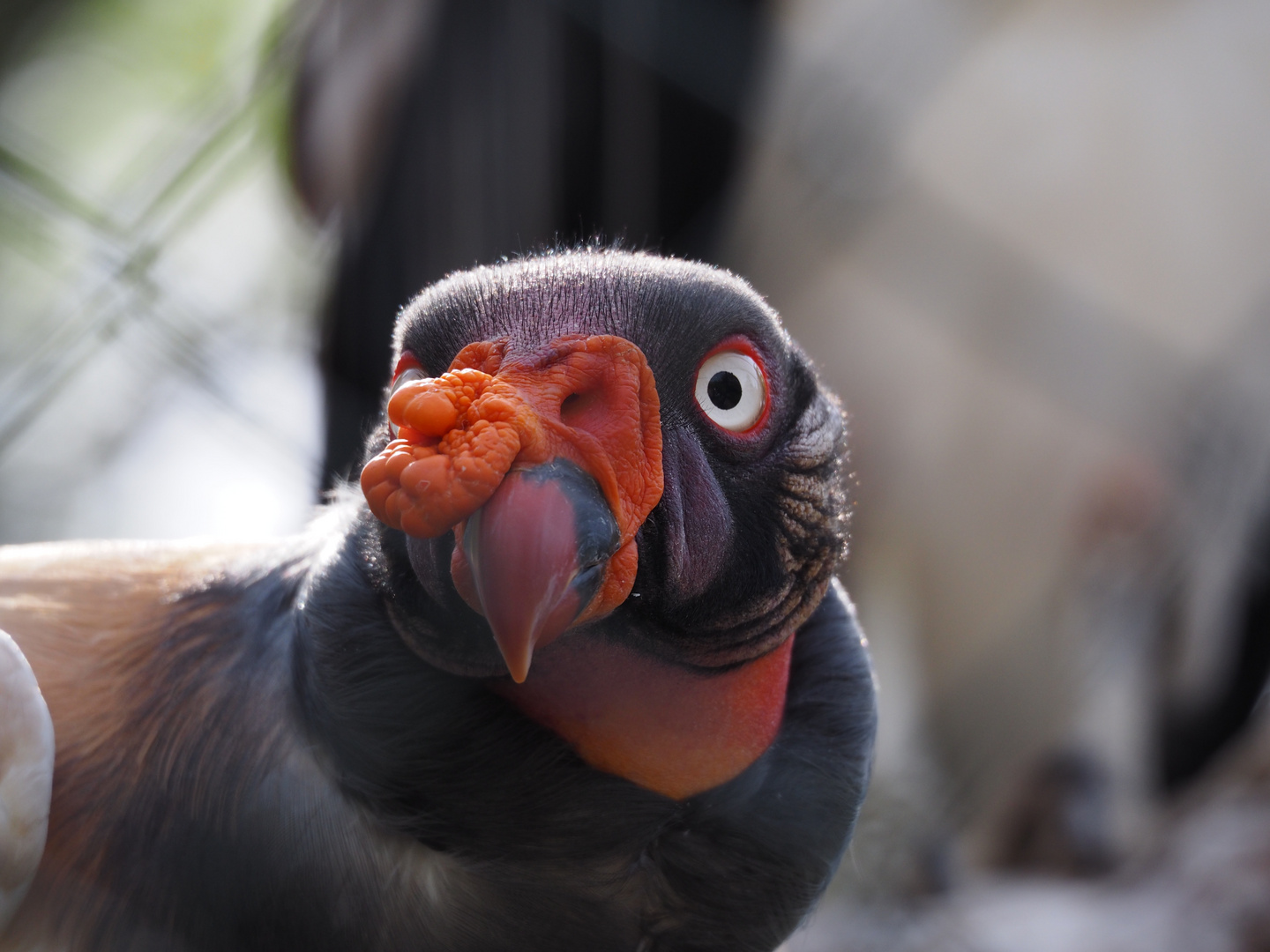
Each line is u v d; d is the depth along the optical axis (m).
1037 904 7.70
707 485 3.52
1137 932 7.13
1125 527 8.87
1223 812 7.96
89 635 4.04
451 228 7.23
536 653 3.53
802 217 8.27
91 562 4.32
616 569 3.20
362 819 3.60
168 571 4.22
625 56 7.29
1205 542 9.02
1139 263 8.67
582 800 3.60
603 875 3.70
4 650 3.76
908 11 8.23
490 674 3.42
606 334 3.39
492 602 2.95
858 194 8.30
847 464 4.42
